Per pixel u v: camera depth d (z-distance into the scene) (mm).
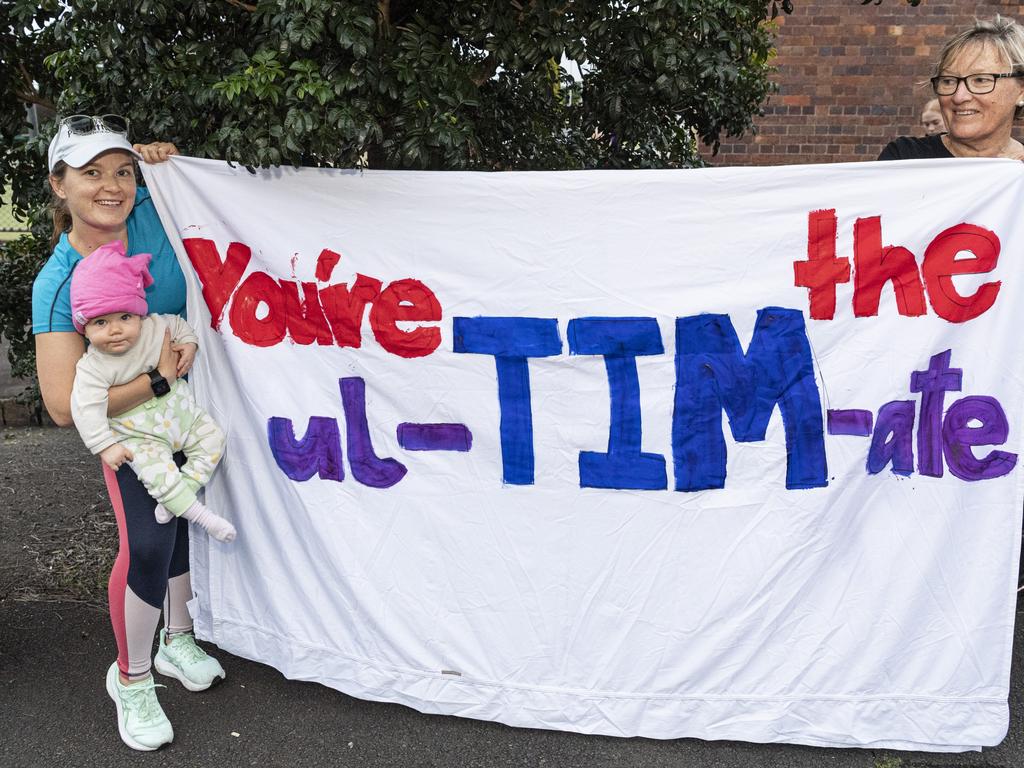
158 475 2375
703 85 2832
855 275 2428
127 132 2498
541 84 2941
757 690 2551
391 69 2465
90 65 2725
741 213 2436
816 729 2543
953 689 2500
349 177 2545
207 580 2887
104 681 2854
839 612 2514
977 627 2471
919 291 2416
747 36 2729
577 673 2596
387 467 2641
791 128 7117
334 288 2607
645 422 2521
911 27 6840
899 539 2480
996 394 2412
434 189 2516
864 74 6965
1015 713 2705
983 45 2701
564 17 2520
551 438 2557
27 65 3205
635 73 2729
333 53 2416
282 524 2748
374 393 2629
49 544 3906
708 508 2518
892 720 2529
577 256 2498
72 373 2336
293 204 2604
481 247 2531
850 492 2477
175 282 2613
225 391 2748
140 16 2424
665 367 2504
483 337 2559
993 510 2441
